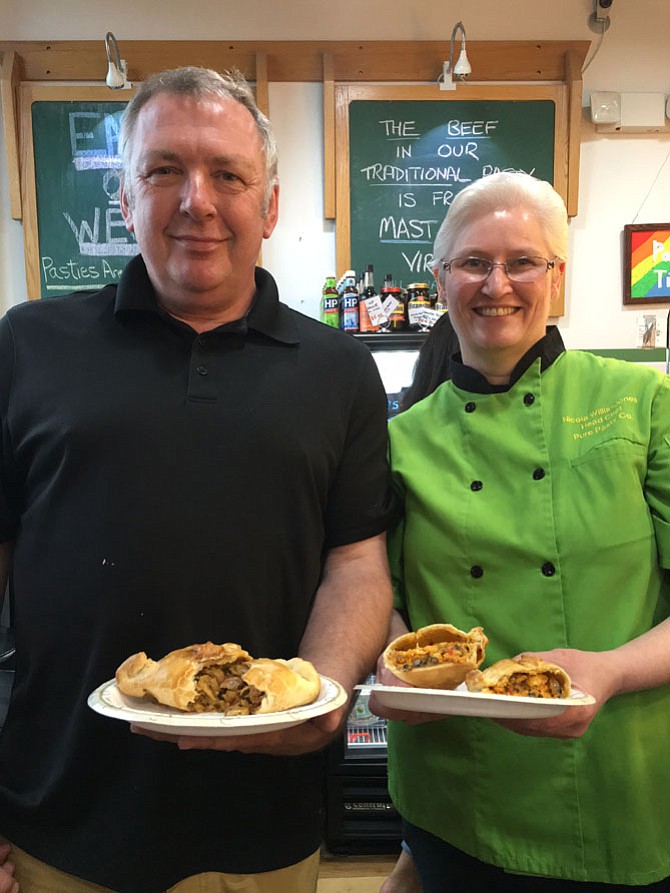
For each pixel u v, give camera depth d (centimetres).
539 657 113
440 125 305
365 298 285
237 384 125
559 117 305
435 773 137
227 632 119
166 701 93
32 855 118
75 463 119
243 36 307
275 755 118
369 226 306
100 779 117
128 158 125
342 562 137
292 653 127
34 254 302
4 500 128
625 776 125
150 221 121
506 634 131
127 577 116
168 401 121
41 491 122
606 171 315
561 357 143
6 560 133
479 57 306
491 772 131
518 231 130
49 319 129
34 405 122
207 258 122
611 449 129
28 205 300
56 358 125
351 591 131
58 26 305
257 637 122
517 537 132
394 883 200
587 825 126
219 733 89
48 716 119
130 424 119
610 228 316
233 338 128
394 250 307
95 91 300
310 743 104
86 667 117
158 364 124
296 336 133
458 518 136
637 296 314
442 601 137
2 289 311
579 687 107
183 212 119
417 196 306
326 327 143
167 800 116
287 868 124
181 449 119
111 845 115
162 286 126
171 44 301
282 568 125
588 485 130
